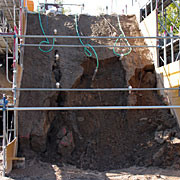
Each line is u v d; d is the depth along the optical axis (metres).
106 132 7.72
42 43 8.81
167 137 7.07
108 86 8.52
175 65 7.59
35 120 7.18
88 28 9.72
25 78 7.88
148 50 9.23
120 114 8.14
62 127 7.54
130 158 7.11
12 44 9.73
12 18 9.55
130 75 8.39
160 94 8.41
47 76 8.01
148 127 7.65
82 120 7.94
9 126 7.52
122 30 9.95
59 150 7.11
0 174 5.80
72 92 8.08
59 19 9.86
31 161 6.68
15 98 6.48
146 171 6.47
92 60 8.64
